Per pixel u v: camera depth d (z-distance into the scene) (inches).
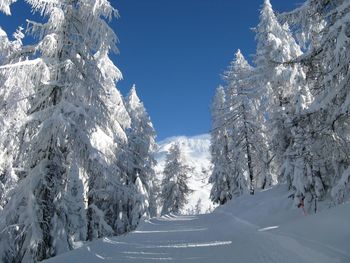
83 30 550.6
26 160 508.1
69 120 474.9
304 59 492.4
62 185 515.2
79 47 538.9
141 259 334.6
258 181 1440.7
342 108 417.1
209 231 623.8
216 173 1612.9
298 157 663.1
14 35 785.6
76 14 541.6
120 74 714.2
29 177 475.5
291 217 652.7
